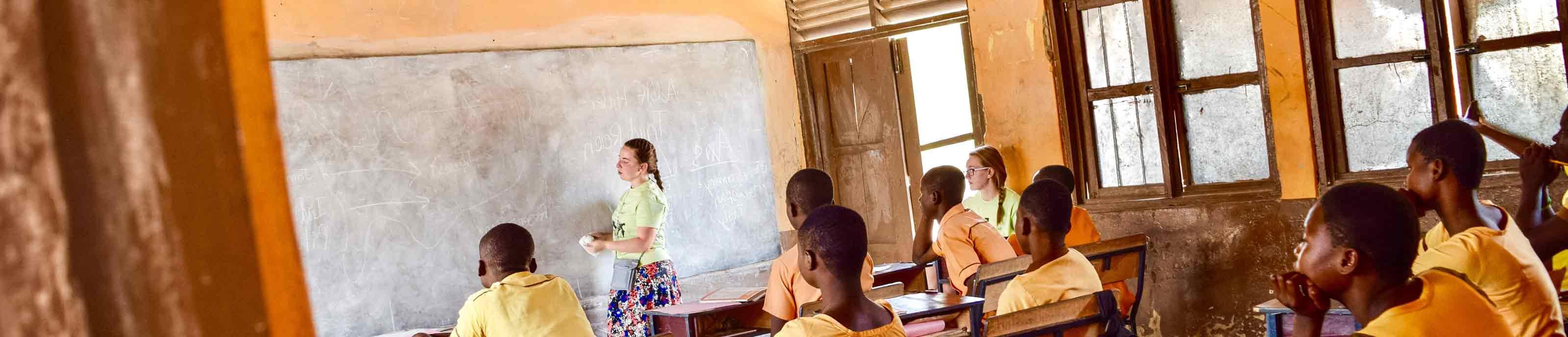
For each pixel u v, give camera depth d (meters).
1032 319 2.46
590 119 5.32
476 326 2.87
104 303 0.28
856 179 6.10
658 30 5.61
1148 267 4.94
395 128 4.68
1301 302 1.55
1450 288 1.46
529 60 5.12
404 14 4.74
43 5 0.28
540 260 5.10
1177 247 4.81
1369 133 4.31
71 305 0.28
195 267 0.29
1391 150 4.26
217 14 0.29
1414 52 4.13
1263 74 4.46
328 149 4.47
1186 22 4.72
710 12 5.85
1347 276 1.49
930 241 4.02
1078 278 2.75
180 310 0.28
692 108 5.72
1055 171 4.42
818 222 2.09
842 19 5.97
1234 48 4.59
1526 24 3.92
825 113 6.19
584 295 5.27
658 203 4.65
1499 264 1.92
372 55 4.63
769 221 6.07
